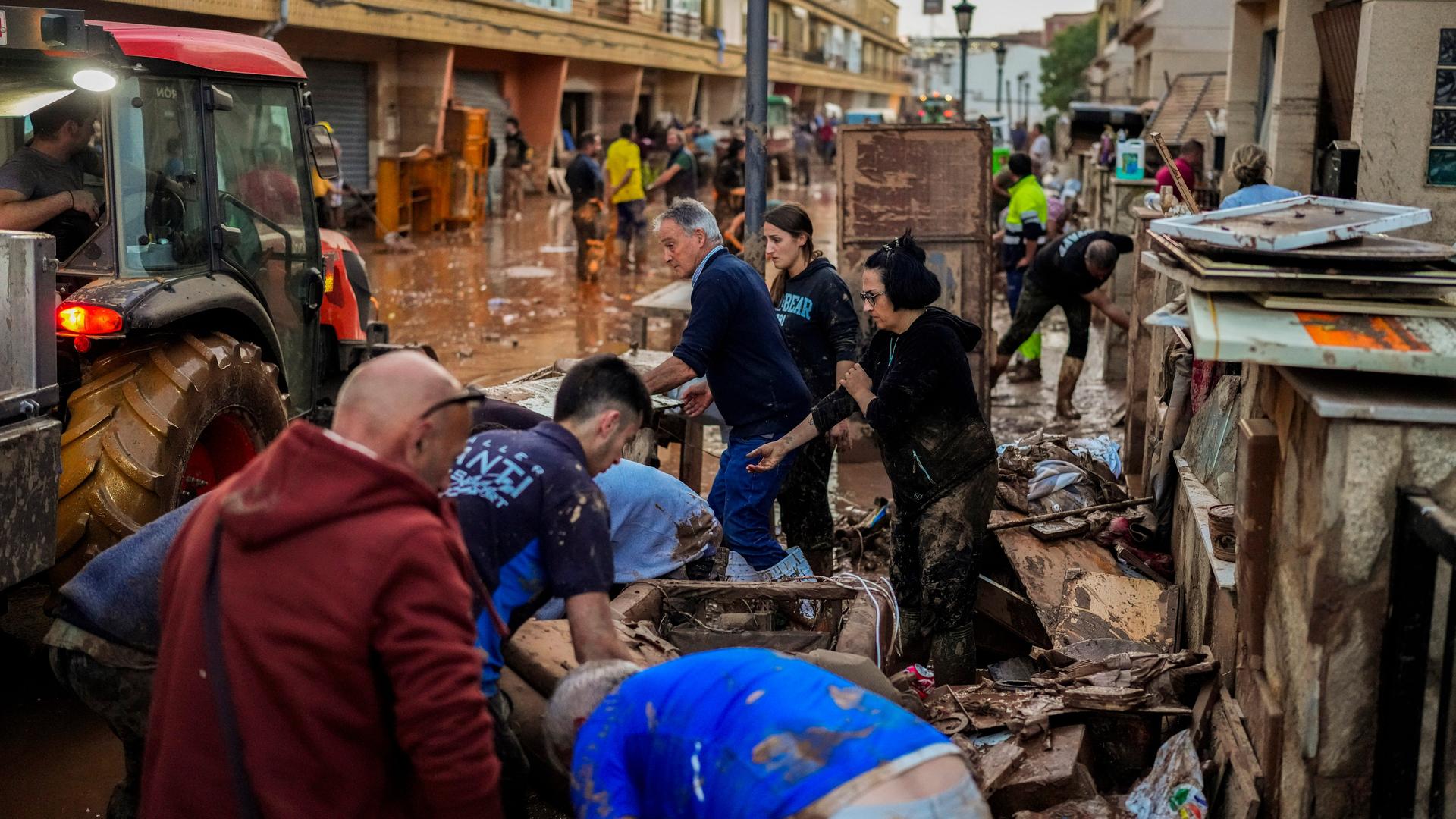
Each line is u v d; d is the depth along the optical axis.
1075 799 3.37
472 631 2.30
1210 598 4.02
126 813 3.20
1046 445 6.38
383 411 2.32
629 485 4.09
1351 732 2.82
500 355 11.27
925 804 2.07
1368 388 2.80
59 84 4.62
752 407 4.97
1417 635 2.68
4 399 3.66
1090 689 3.68
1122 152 11.62
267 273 5.71
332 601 2.17
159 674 2.34
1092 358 11.62
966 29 19.70
